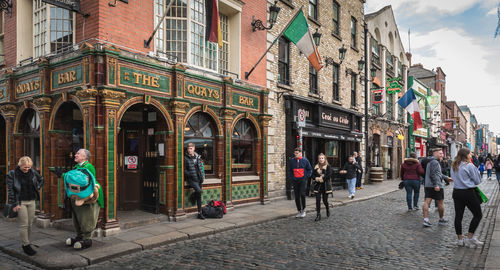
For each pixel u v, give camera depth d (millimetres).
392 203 11719
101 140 6520
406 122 25828
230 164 9750
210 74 9188
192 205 8648
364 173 18500
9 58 8633
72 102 7297
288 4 12773
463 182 5855
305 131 12938
